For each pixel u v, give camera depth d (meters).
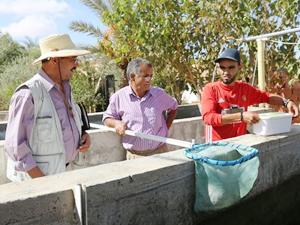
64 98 2.50
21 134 2.24
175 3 7.10
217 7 6.78
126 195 2.05
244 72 6.76
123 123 3.24
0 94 17.83
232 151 2.60
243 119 3.04
